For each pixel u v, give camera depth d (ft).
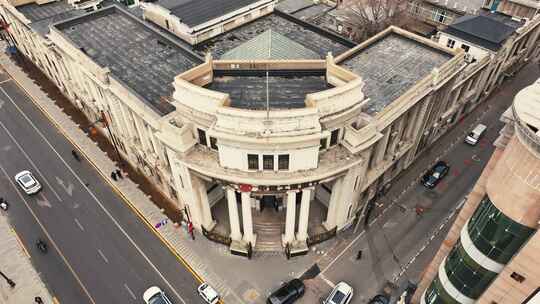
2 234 189.67
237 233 172.96
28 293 166.71
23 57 318.86
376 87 173.99
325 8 321.52
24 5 263.90
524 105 85.97
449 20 294.25
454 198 203.72
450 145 235.61
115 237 187.21
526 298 97.45
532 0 240.53
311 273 171.63
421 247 181.37
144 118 160.86
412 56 193.67
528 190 85.61
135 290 166.81
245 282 168.66
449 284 120.57
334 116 136.46
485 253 102.68
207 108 137.39
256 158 139.85
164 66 187.01
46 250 181.98
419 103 180.24
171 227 190.29
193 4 216.74
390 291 165.27
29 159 229.25
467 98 233.55
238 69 154.81
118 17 228.63
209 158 149.07
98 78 182.60
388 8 288.30
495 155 100.78
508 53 245.24
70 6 266.57
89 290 167.22
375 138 150.51
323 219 185.78
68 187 212.02
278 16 241.35
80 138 242.78
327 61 150.20
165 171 180.45
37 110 266.16
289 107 142.10
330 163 146.00
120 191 208.74
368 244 182.19
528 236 92.27
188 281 169.58
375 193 199.52
